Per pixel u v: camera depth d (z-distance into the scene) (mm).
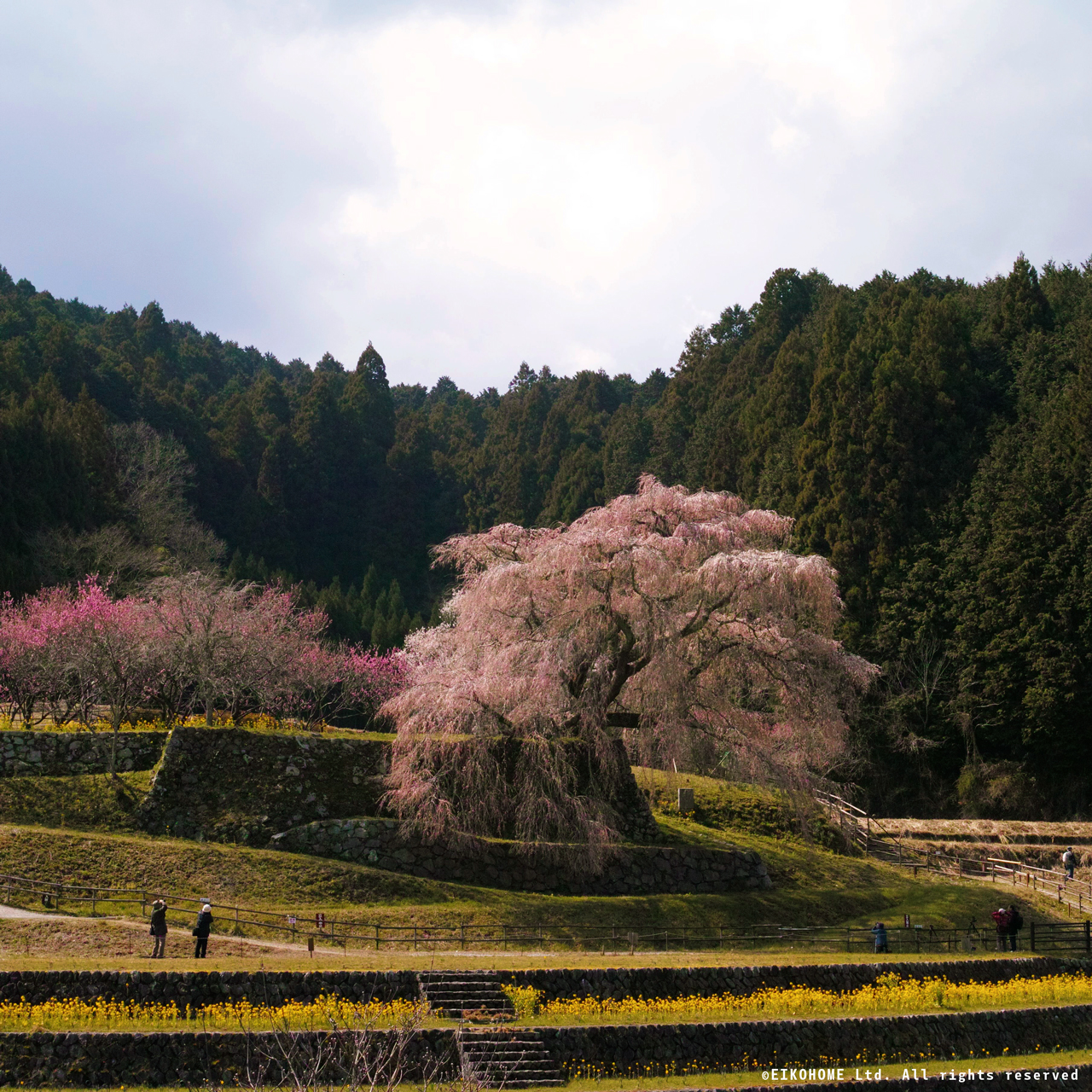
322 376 114750
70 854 22688
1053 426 51719
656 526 29906
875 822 39750
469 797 26609
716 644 29734
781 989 18719
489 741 27016
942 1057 17469
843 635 50625
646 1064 15648
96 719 32656
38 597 40281
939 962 20922
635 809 29641
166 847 23594
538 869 26266
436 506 111500
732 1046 16297
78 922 19719
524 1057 14875
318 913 21625
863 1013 18078
